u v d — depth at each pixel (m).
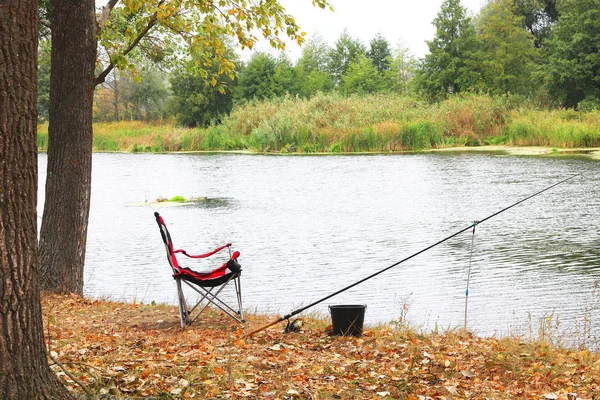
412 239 15.59
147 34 11.51
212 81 10.41
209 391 4.80
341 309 6.85
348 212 20.17
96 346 6.16
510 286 10.95
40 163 45.00
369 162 37.59
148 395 4.63
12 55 3.72
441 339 6.97
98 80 9.63
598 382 5.53
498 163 33.84
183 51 12.31
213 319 7.76
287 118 49.44
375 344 6.52
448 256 13.56
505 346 6.62
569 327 8.62
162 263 13.77
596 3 56.50
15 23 3.72
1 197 3.75
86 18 9.23
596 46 55.59
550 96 58.09
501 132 47.91
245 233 17.02
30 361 3.90
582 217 17.73
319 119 48.75
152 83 80.44
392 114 48.81
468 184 25.80
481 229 16.56
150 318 7.88
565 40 58.22
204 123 78.38
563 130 43.41
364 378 5.36
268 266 13.06
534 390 5.27
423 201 21.88
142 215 20.75
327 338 6.76
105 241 16.42
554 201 20.80
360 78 88.69
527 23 79.81
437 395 5.07
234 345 6.37
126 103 86.12
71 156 9.42
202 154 50.84
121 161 45.19
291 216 19.78
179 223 19.02
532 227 16.52
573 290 10.55
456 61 66.81
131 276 12.56
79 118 9.41
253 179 31.00
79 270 9.57
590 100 54.53
